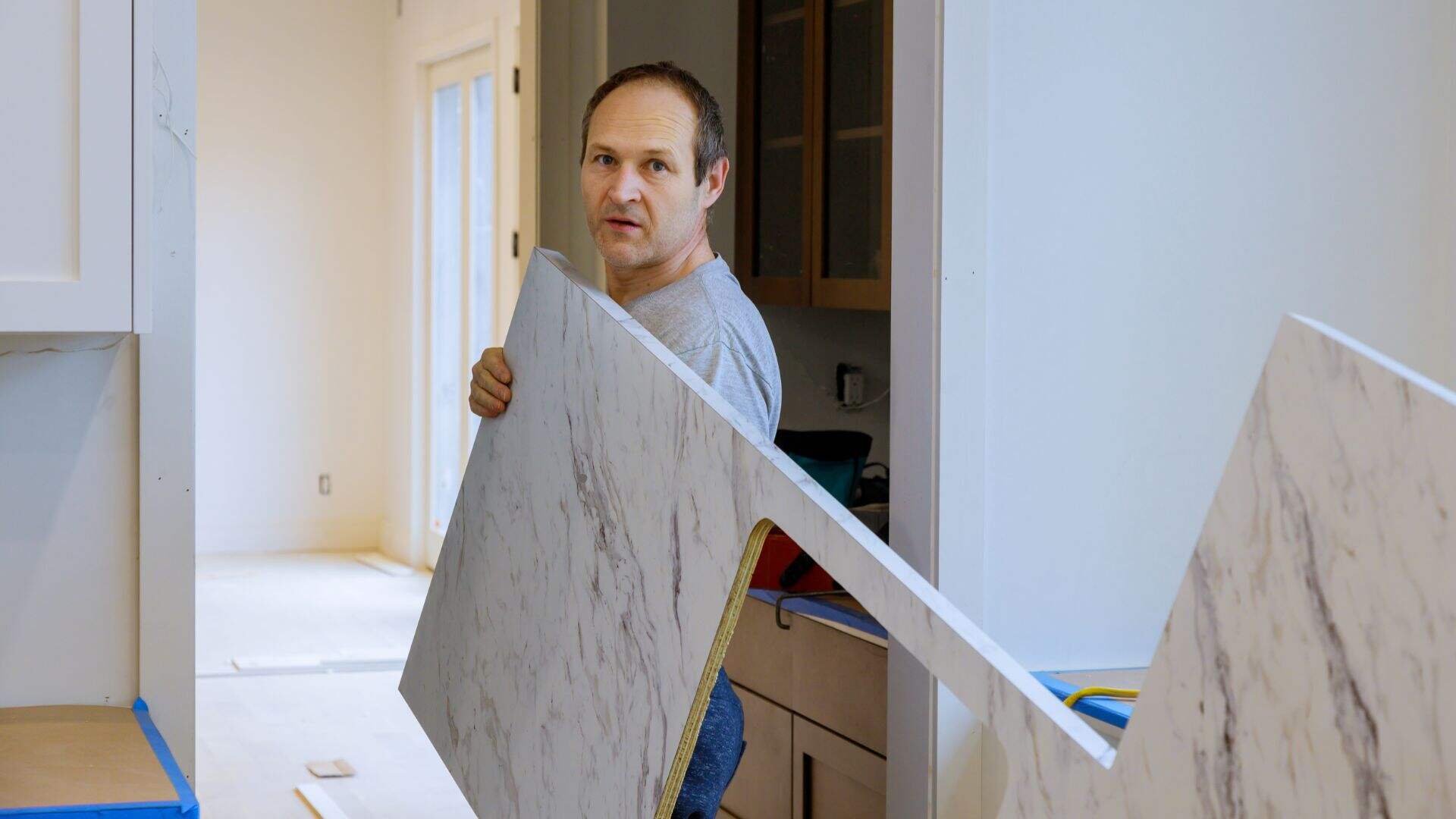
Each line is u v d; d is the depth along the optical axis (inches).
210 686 185.3
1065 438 90.6
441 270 270.7
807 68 128.7
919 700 89.4
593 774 63.5
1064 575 91.0
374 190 292.2
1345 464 35.8
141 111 58.8
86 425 69.1
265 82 284.7
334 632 218.1
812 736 108.3
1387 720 34.7
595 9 140.0
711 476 57.1
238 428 288.0
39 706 69.0
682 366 60.7
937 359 87.6
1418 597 34.0
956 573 88.2
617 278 75.6
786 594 113.5
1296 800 36.9
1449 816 33.3
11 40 57.4
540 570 70.8
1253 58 93.9
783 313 140.4
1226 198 93.6
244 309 286.4
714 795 69.9
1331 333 36.6
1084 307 90.7
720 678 71.7
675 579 59.1
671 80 73.0
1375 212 96.7
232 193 283.7
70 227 58.5
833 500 52.0
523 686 71.2
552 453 70.4
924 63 88.0
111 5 58.1
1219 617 39.2
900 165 90.6
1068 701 82.7
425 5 267.6
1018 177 88.9
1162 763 40.4
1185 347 93.0
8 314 57.5
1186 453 93.3
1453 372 97.7
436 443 272.2
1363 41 96.1
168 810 56.6
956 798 89.0
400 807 138.3
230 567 273.4
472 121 252.8
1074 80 90.0
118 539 69.9
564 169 140.1
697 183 73.2
